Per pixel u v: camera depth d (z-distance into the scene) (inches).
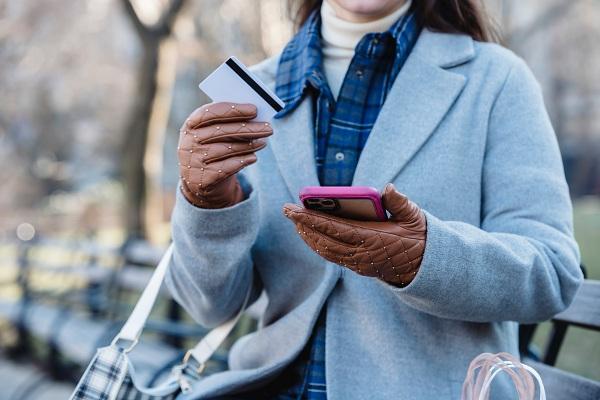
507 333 59.2
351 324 57.1
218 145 52.0
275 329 60.2
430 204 56.6
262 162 63.4
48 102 588.4
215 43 387.9
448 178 56.7
